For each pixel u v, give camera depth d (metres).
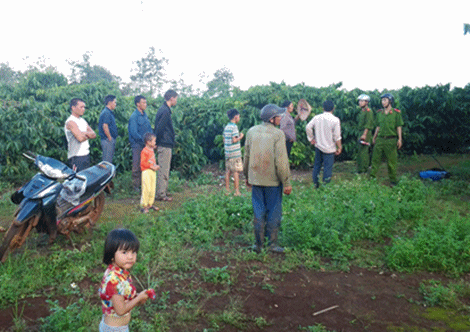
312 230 5.17
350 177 9.51
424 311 3.55
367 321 3.37
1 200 7.16
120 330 2.35
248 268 4.40
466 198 7.49
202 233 5.30
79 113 6.66
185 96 11.45
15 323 3.08
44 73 12.80
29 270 4.02
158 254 4.63
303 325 3.29
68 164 9.58
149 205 6.75
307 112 10.34
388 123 8.39
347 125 11.41
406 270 4.39
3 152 8.68
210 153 11.43
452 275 4.26
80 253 4.50
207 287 3.93
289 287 3.97
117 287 2.26
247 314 3.43
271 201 4.82
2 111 8.63
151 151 6.60
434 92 12.40
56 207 4.70
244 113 10.87
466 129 12.90
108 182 5.41
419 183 7.66
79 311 3.31
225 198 6.84
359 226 5.54
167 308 3.48
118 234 2.28
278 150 4.62
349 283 4.09
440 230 5.21
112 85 10.76
